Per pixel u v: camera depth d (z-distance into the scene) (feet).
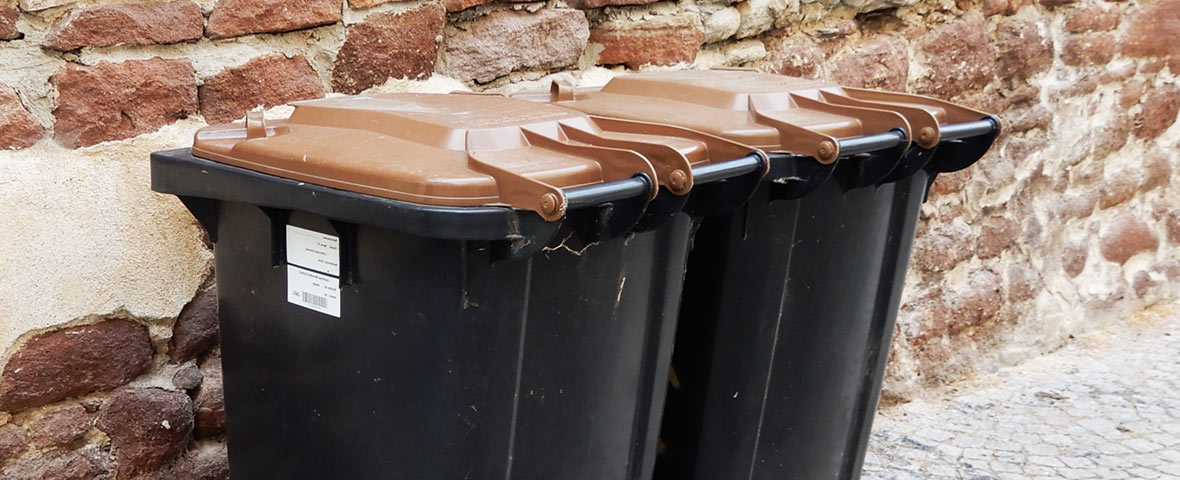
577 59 10.25
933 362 13.65
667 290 6.79
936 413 13.15
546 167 5.56
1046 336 15.03
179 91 7.65
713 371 7.85
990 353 14.35
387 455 6.04
